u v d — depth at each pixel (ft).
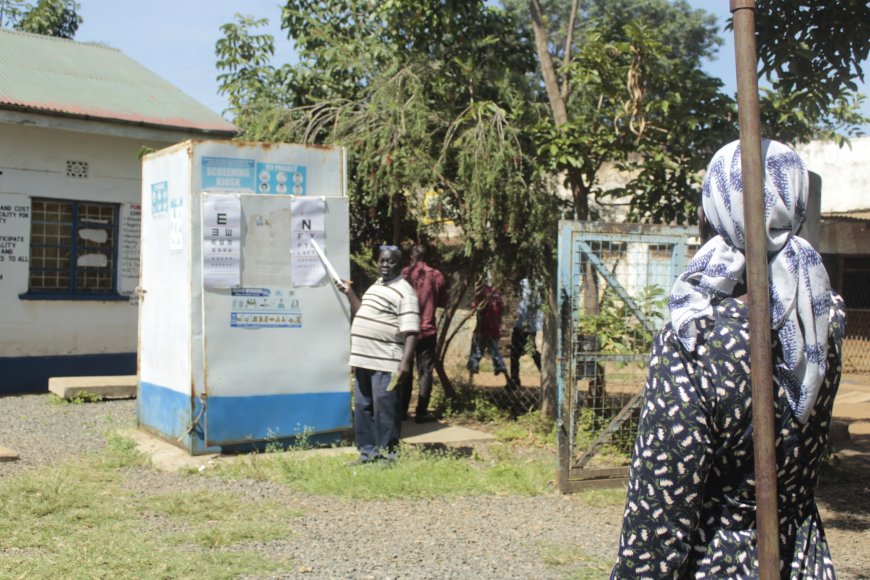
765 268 5.54
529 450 27.48
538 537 18.35
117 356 41.22
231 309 25.11
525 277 32.89
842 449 29.60
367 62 34.53
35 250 39.32
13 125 38.40
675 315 5.90
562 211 31.73
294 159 26.16
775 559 5.42
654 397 5.79
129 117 39.86
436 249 34.76
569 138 28.66
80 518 18.74
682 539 5.68
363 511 20.06
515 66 34.37
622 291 22.66
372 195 31.71
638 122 28.50
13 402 35.73
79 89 41.88
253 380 25.34
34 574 15.08
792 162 5.93
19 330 38.58
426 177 30.60
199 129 41.45
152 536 17.65
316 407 26.17
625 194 30.14
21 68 42.55
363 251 34.83
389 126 30.58
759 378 5.45
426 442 27.94
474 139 29.66
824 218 52.80
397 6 31.24
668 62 28.43
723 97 28.09
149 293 27.68
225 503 20.24
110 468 23.76
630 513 5.79
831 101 21.33
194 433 24.75
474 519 19.63
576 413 22.43
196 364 24.81
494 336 37.50
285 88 36.88
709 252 6.05
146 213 27.81
